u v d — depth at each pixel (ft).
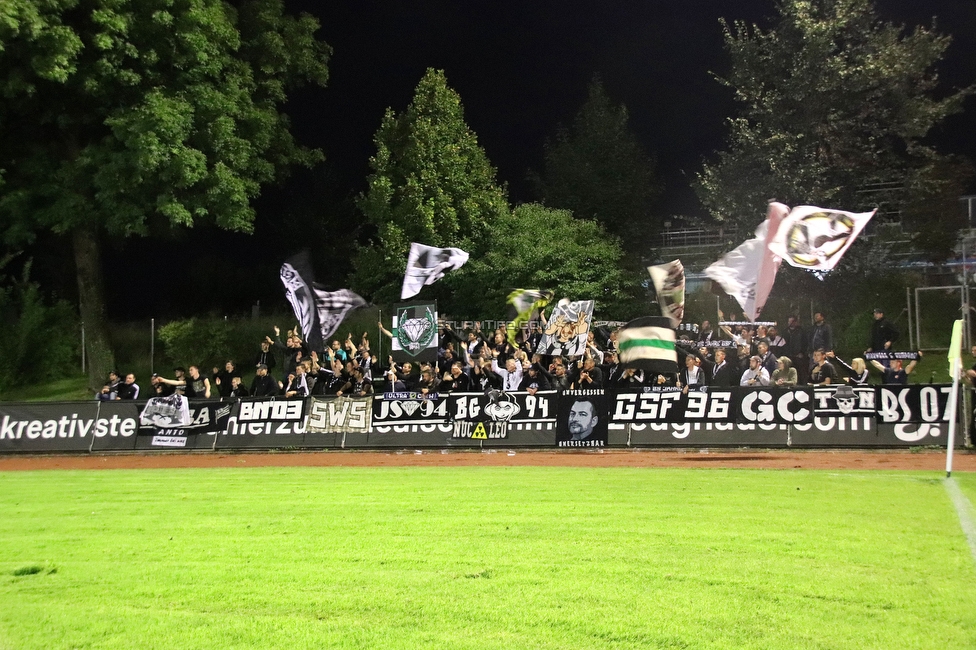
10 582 23.06
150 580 22.98
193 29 85.20
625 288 89.66
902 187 84.69
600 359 63.87
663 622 18.69
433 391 62.08
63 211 85.15
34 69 78.23
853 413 53.98
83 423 64.80
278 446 62.49
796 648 17.10
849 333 80.23
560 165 106.22
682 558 24.17
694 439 55.93
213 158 89.56
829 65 82.12
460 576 22.71
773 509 31.78
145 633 18.62
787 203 83.82
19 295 104.58
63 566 24.82
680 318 61.98
